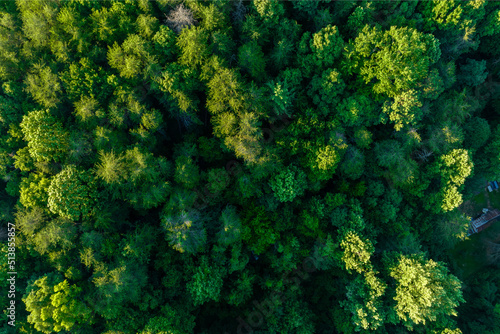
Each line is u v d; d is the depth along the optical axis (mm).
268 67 31891
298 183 31250
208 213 31969
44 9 26922
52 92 26953
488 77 41844
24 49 27594
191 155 30906
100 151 26781
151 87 27656
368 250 30422
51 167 27797
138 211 31688
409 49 29188
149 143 29453
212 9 26828
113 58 26734
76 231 27562
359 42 29484
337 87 30188
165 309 29625
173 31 27938
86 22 27703
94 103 26625
